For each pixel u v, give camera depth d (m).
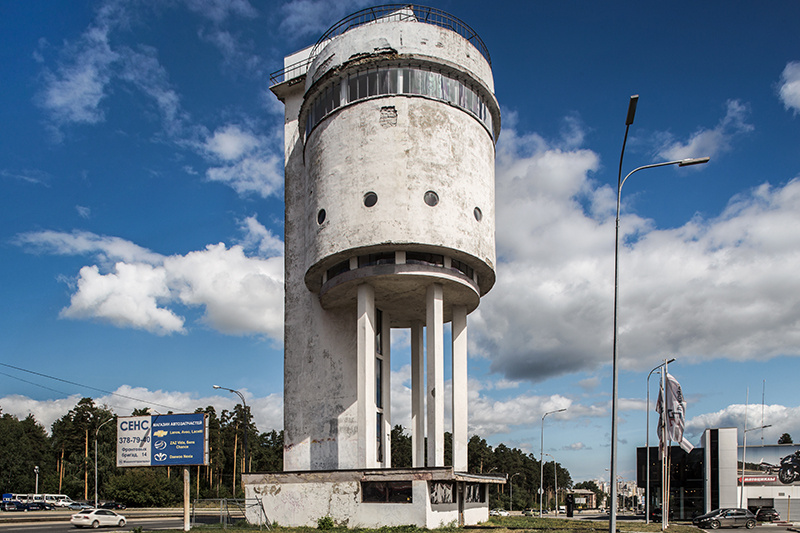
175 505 80.56
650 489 63.22
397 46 34.03
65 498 73.12
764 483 59.22
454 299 36.62
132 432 31.95
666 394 36.88
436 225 32.47
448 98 34.47
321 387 38.19
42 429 111.81
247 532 28.64
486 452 130.00
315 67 36.78
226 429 102.88
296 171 43.03
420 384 41.25
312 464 37.34
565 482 179.00
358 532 27.84
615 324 18.78
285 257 41.78
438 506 30.41
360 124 33.78
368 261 33.19
